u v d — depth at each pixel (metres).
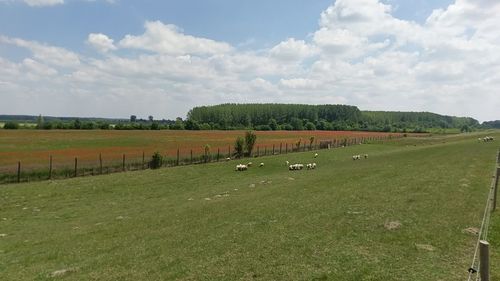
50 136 92.25
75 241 18.47
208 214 21.27
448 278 10.08
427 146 73.19
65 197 33.38
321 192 24.66
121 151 65.81
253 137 68.81
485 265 6.55
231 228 16.95
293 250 13.05
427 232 13.91
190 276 11.59
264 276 11.11
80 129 126.00
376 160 47.81
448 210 16.81
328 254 12.41
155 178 43.16
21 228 23.17
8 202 31.06
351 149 82.69
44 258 15.73
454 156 41.81
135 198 32.88
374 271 10.83
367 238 13.77
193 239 15.84
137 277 11.98
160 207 26.94
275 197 24.66
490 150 47.16
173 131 129.50
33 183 39.44
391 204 18.72
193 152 68.12
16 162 49.91
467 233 13.55
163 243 15.84
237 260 12.54
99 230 20.55
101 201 31.77
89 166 49.19
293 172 45.06
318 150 81.31
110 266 13.41
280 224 16.72
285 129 174.62
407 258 11.62
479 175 26.42
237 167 50.47
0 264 15.39
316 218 17.22
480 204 17.59
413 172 29.94
